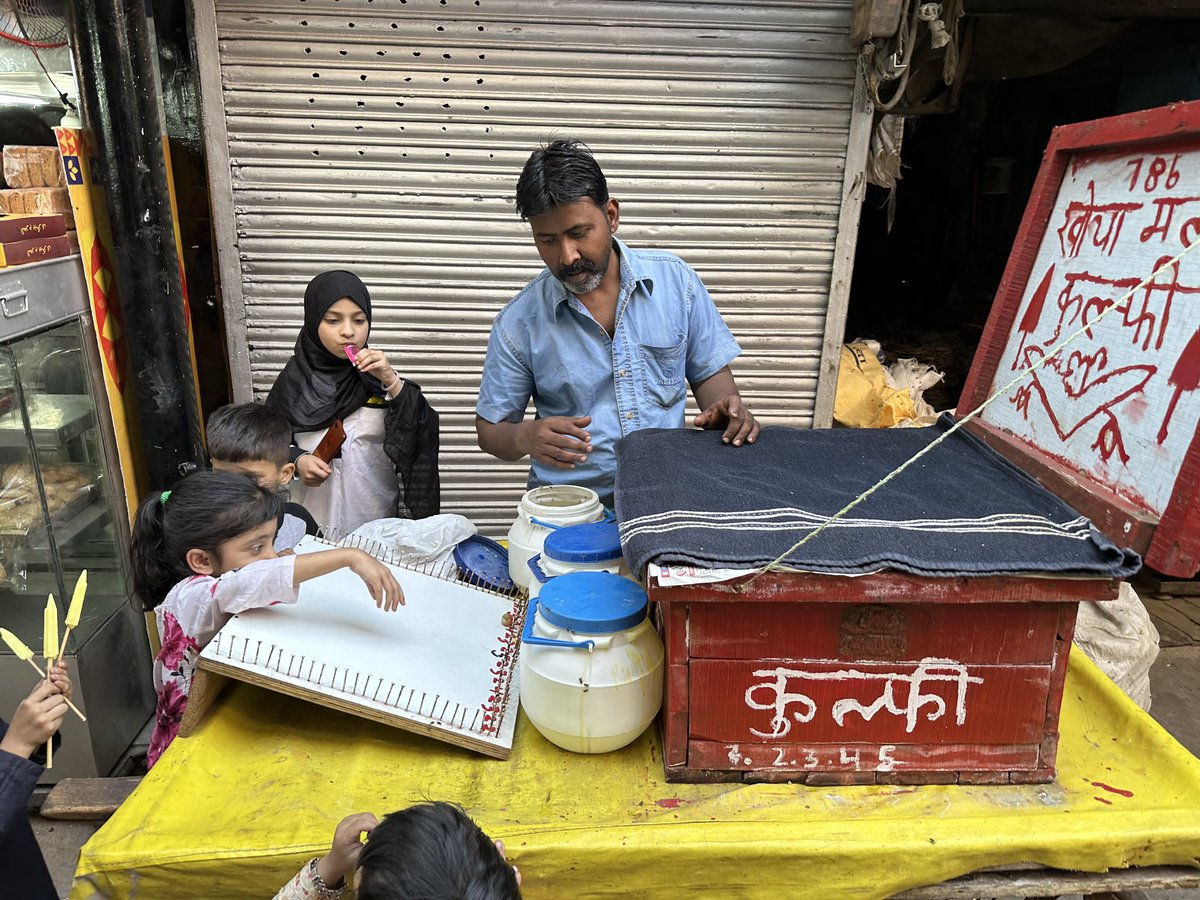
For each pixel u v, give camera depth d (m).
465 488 3.37
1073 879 1.12
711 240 3.12
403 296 3.11
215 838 1.08
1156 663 3.31
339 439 2.25
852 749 1.20
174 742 1.26
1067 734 1.35
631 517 1.25
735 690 1.17
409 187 2.97
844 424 3.45
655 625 1.36
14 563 2.33
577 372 1.92
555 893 1.10
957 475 1.41
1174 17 3.26
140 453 2.73
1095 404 1.31
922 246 6.04
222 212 2.93
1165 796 1.19
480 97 2.89
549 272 1.94
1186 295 1.17
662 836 1.08
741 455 1.54
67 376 2.43
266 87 2.81
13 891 1.28
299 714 1.38
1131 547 1.13
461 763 1.26
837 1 2.85
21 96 2.54
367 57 2.81
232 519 1.40
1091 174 1.50
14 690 2.33
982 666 1.16
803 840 1.08
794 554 1.09
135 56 2.42
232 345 3.08
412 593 1.55
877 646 1.15
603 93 2.91
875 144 3.11
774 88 2.94
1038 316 1.57
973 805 1.17
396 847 0.87
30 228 2.22
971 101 5.48
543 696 1.21
